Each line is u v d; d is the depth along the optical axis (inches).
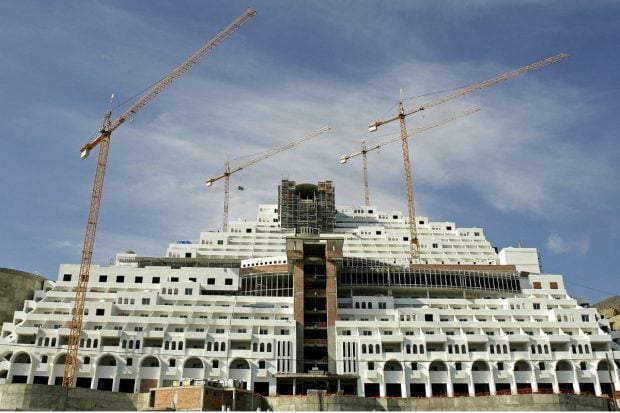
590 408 4847.4
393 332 5792.3
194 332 5502.0
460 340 5620.1
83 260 5920.3
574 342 5689.0
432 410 4921.3
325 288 6225.4
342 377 5354.3
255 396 4815.5
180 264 7155.5
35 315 5556.1
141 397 4899.1
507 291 6771.7
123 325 5595.5
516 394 4933.6
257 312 5964.6
